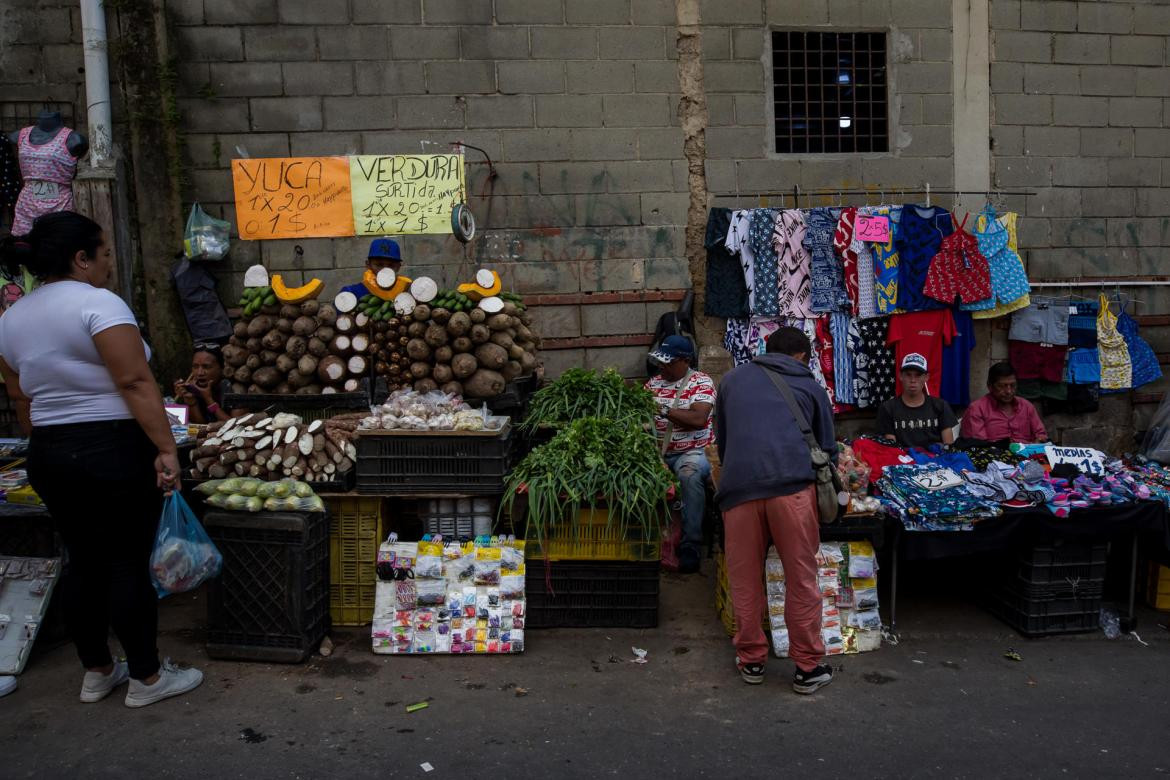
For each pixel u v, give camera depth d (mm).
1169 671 3770
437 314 4602
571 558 4121
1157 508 4031
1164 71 6461
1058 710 3395
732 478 3541
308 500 3816
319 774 2930
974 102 6262
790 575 3488
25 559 3797
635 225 6000
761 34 6008
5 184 5449
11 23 5492
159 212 5609
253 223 5695
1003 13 6234
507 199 5887
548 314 5973
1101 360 6289
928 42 6188
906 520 3967
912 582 4879
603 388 4738
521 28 5797
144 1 5496
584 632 4148
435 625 3895
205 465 3994
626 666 3789
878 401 6055
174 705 3396
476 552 3961
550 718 3326
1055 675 3721
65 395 3072
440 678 3666
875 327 6027
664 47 5938
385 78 5719
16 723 3242
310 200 5727
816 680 3512
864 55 6242
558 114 5879
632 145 5957
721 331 6121
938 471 4195
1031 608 4090
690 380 5090
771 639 3955
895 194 6227
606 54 5887
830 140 6277
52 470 3082
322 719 3303
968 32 6211
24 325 3068
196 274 5602
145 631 3332
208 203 5676
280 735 3180
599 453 4078
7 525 4016
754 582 3568
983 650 3990
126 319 3076
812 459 3477
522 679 3658
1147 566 4523
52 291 3090
